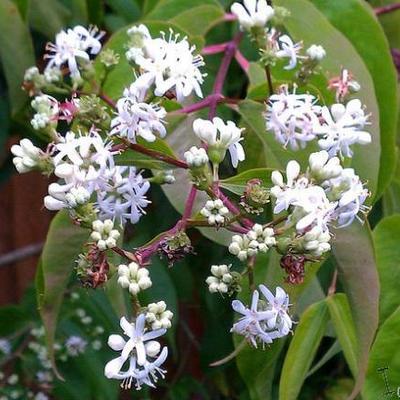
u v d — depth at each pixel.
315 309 0.24
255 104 0.24
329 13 0.27
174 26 0.26
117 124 0.21
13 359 0.38
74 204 0.20
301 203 0.20
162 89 0.22
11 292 0.47
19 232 0.46
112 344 0.20
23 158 0.22
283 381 0.24
